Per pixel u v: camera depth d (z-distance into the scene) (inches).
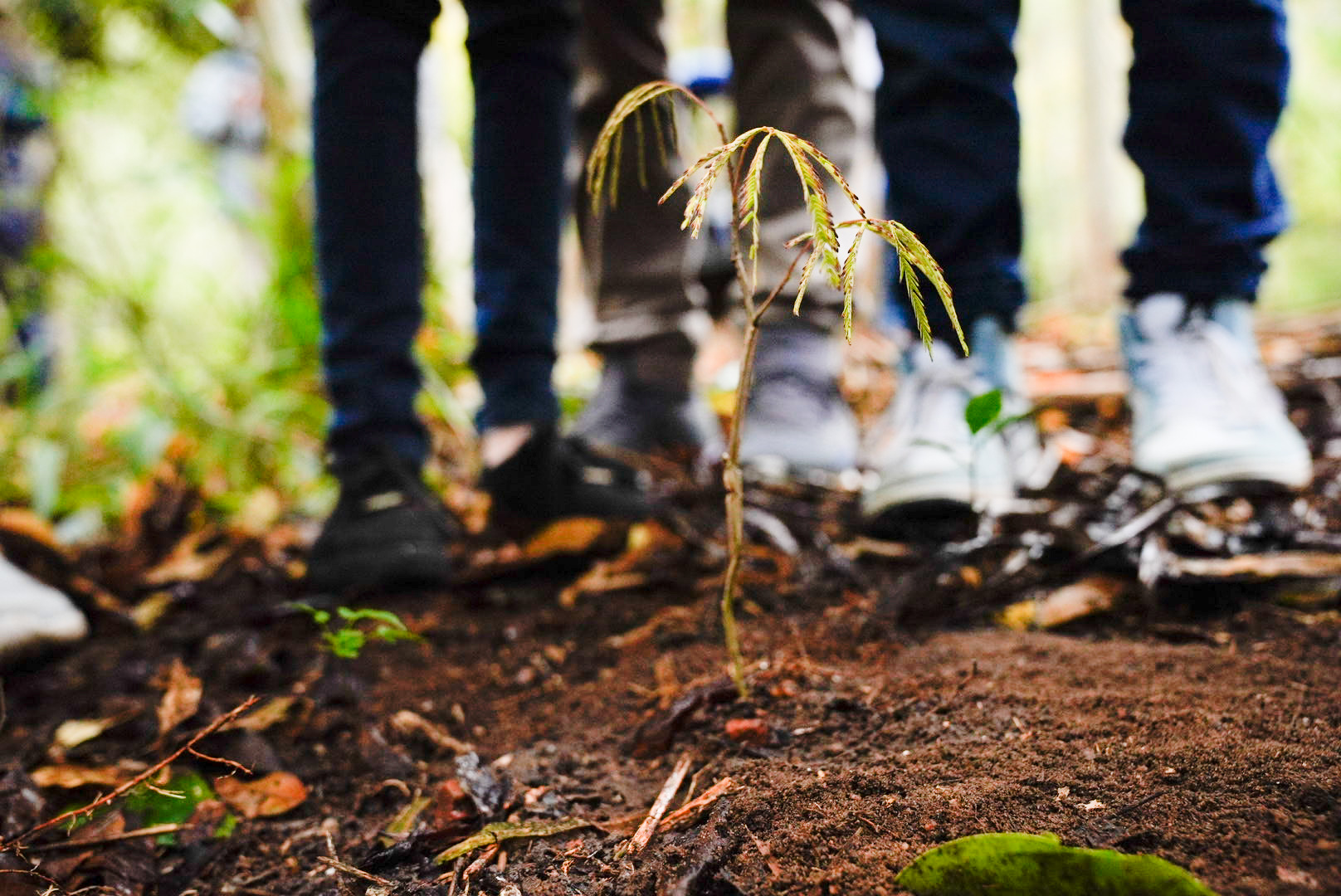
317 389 84.1
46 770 34.1
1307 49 175.2
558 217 58.2
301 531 68.2
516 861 26.9
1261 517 47.9
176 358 88.0
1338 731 27.1
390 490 52.1
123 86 100.9
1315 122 155.1
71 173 87.0
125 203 92.0
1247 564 41.5
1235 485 47.3
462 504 71.6
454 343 88.0
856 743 30.2
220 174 103.3
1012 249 51.0
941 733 30.0
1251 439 47.1
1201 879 20.8
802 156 21.1
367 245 50.8
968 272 49.7
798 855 24.2
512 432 56.3
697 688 34.9
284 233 86.0
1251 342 52.2
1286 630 37.4
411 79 51.2
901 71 48.6
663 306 68.0
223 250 105.7
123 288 80.7
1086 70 166.9
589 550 53.4
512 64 55.2
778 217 62.0
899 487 50.1
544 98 56.0
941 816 24.7
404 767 34.2
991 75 47.8
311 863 28.9
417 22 50.4
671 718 32.8
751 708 33.6
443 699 39.4
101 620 52.4
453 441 89.8
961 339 20.1
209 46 105.7
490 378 58.1
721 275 82.3
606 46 62.6
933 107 48.3
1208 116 48.3
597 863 26.2
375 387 52.3
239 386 83.0
